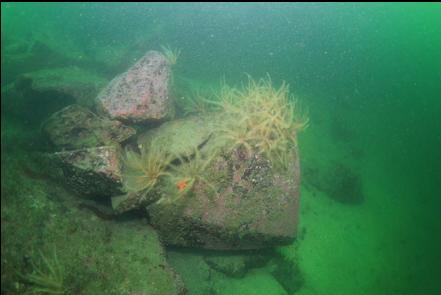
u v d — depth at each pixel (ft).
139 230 15.67
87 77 26.71
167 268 14.40
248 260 17.92
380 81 55.16
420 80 59.06
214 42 52.70
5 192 15.71
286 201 16.55
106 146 15.14
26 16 77.61
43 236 14.49
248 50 53.98
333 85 48.80
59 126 17.67
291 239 16.81
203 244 16.55
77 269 13.70
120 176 14.51
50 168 17.94
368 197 27.76
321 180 26.76
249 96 18.51
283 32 68.23
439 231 25.49
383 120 40.98
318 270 19.52
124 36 51.85
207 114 19.69
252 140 16.51
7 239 14.03
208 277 16.88
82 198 16.65
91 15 62.18
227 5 69.72
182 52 46.39
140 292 13.38
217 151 16.03
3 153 19.04
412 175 31.50
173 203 14.98
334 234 22.34
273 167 16.43
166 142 16.96
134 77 18.20
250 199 15.88
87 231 15.12
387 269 21.27
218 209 15.40
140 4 66.90
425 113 44.86
